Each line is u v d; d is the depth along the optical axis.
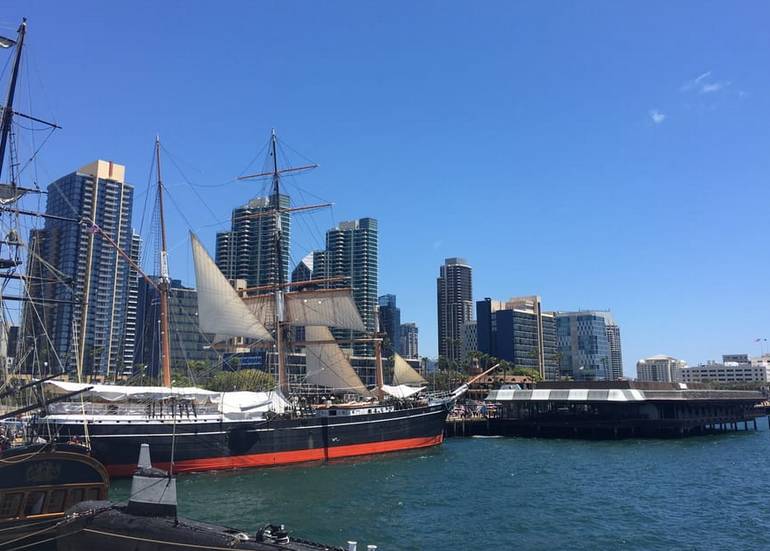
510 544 44.19
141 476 31.48
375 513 53.31
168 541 28.91
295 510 53.91
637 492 64.81
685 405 144.38
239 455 76.56
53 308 103.69
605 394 136.00
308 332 107.62
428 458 93.38
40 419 54.44
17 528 33.94
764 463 89.25
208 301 91.94
